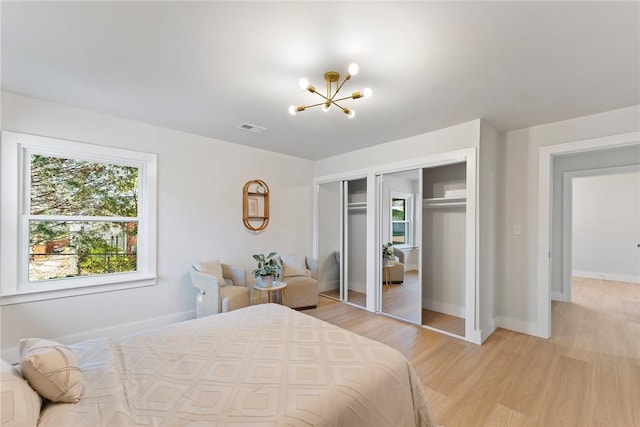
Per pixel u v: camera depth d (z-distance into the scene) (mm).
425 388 2191
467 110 2836
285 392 1185
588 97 2533
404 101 2631
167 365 1418
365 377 1317
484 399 2057
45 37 1750
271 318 2096
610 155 4207
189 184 3664
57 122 2770
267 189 4441
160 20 1593
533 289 3279
